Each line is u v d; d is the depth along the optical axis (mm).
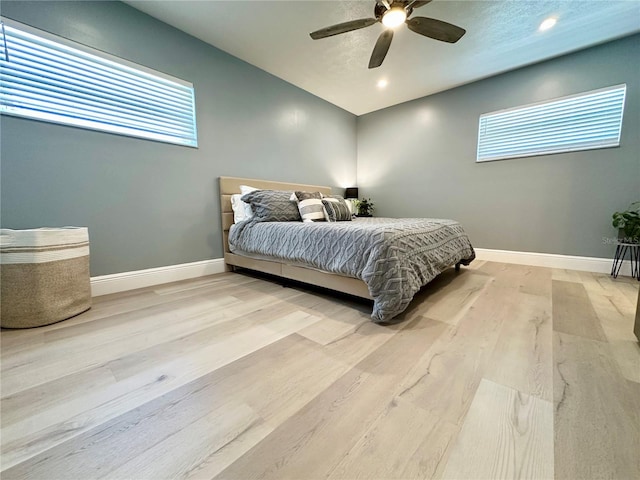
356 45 2646
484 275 2719
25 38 1752
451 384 1038
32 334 1459
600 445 758
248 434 813
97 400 958
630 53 2535
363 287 1728
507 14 2215
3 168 1717
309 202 2701
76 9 1921
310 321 1634
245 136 3047
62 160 1917
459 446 763
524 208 3209
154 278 2422
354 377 1088
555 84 2910
